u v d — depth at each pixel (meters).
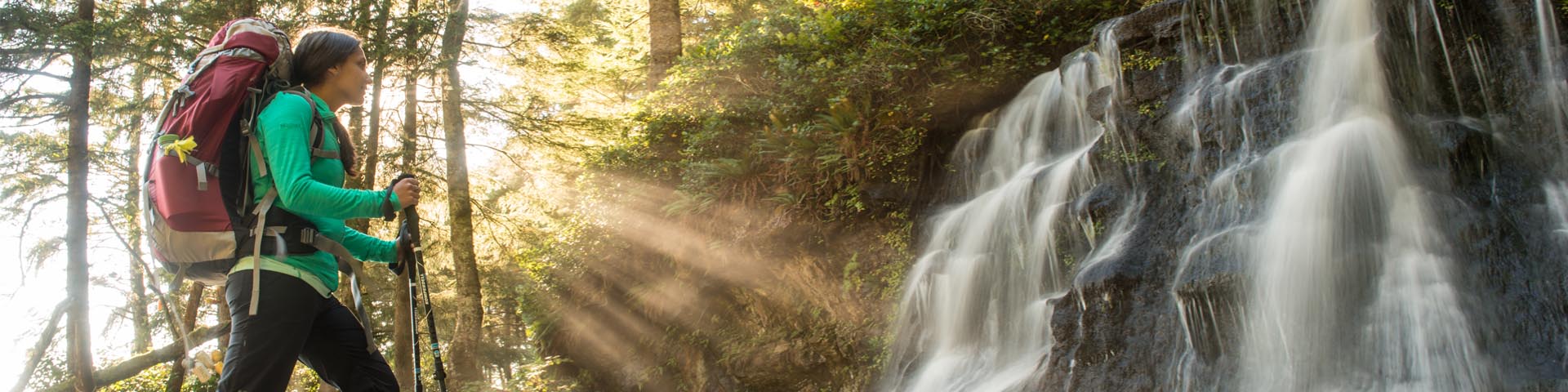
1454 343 4.56
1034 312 6.82
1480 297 4.74
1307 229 5.16
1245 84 6.13
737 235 9.36
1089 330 5.77
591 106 15.07
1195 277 5.32
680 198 10.22
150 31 10.90
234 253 2.17
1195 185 6.12
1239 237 5.41
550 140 13.51
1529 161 5.32
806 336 8.87
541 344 11.87
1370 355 4.74
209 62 2.20
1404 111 5.61
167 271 2.27
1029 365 6.45
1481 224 5.03
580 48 14.19
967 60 8.88
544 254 12.22
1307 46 6.24
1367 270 5.00
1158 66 6.87
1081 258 6.68
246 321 2.17
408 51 11.87
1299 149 5.56
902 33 8.87
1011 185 7.64
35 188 10.95
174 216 2.12
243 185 2.19
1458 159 5.27
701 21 17.70
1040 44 8.91
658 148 11.09
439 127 14.09
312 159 2.27
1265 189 5.59
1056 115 7.93
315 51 2.38
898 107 8.80
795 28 10.01
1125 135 6.73
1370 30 5.79
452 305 15.55
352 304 13.49
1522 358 4.48
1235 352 5.11
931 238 8.30
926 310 7.86
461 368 12.65
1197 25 6.78
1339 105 5.68
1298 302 5.01
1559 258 4.78
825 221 8.89
